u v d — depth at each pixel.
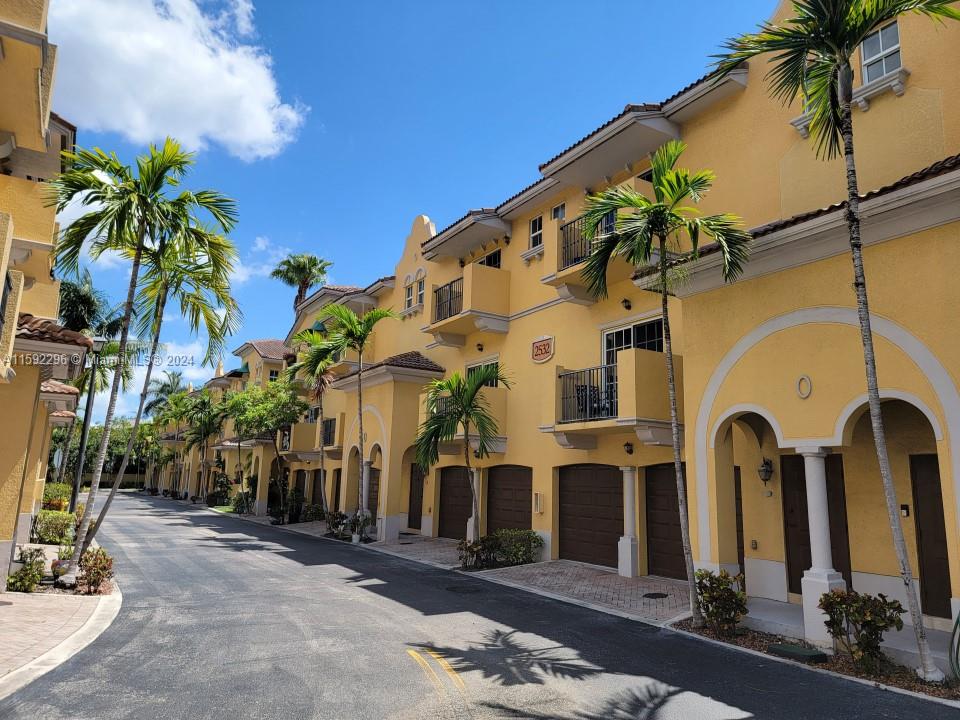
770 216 11.61
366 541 19.88
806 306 8.86
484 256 20.25
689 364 10.49
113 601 10.30
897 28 10.19
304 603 10.55
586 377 14.59
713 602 8.76
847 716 5.86
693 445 10.25
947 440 7.21
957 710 6.00
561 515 15.91
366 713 5.71
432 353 22.34
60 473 43.50
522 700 6.15
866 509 9.52
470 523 18.52
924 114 9.56
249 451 38.59
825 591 8.05
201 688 6.28
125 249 11.27
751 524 11.30
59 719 5.40
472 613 10.05
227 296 12.05
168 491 61.75
